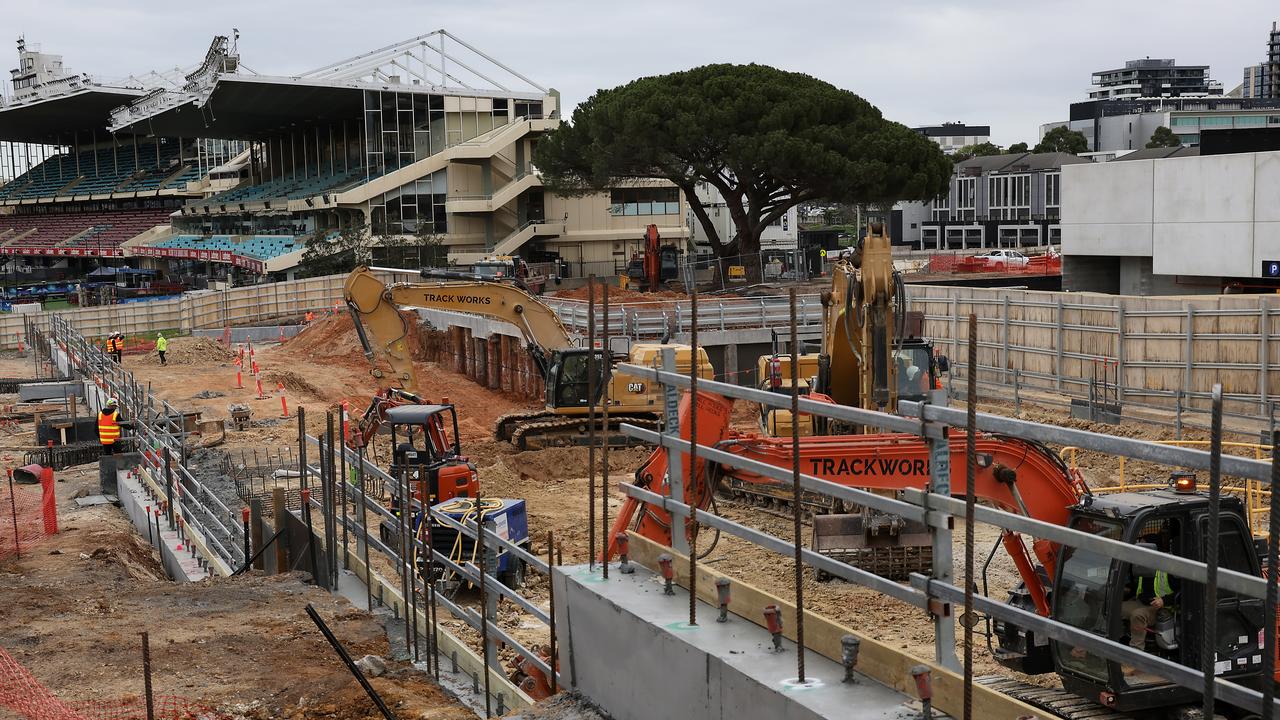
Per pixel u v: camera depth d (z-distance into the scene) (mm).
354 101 86375
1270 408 29656
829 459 12180
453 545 17438
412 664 12055
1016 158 122562
